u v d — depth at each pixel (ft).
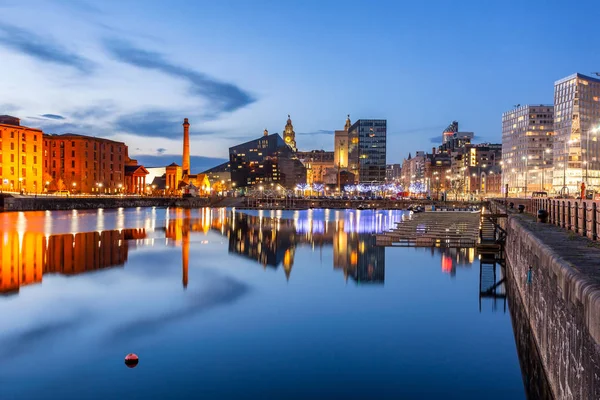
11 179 613.52
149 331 95.30
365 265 185.16
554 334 62.85
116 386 69.97
